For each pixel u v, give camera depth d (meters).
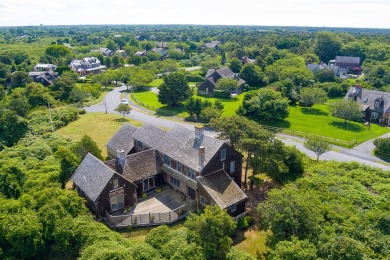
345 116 84.31
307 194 36.25
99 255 27.91
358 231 31.75
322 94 99.00
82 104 108.19
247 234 40.06
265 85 135.12
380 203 38.97
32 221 35.38
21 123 73.31
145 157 50.53
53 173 46.88
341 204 37.47
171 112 96.56
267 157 46.19
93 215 41.94
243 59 169.75
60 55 197.25
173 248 30.73
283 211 32.97
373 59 174.25
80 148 54.00
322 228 32.09
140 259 29.06
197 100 89.69
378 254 29.56
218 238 31.38
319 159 61.88
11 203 37.94
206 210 33.50
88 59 176.62
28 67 162.25
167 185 51.91
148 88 135.62
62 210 36.97
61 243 34.31
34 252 34.75
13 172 44.97
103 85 139.00
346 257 27.97
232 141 53.41
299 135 75.31
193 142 48.62
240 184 50.66
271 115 84.56
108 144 61.78
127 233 40.50
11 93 112.06
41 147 59.53
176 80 101.12
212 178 43.94
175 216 42.72
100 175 44.12
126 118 91.25
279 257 28.77
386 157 63.00
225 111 95.62
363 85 117.94
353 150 66.62
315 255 28.08
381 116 87.12
